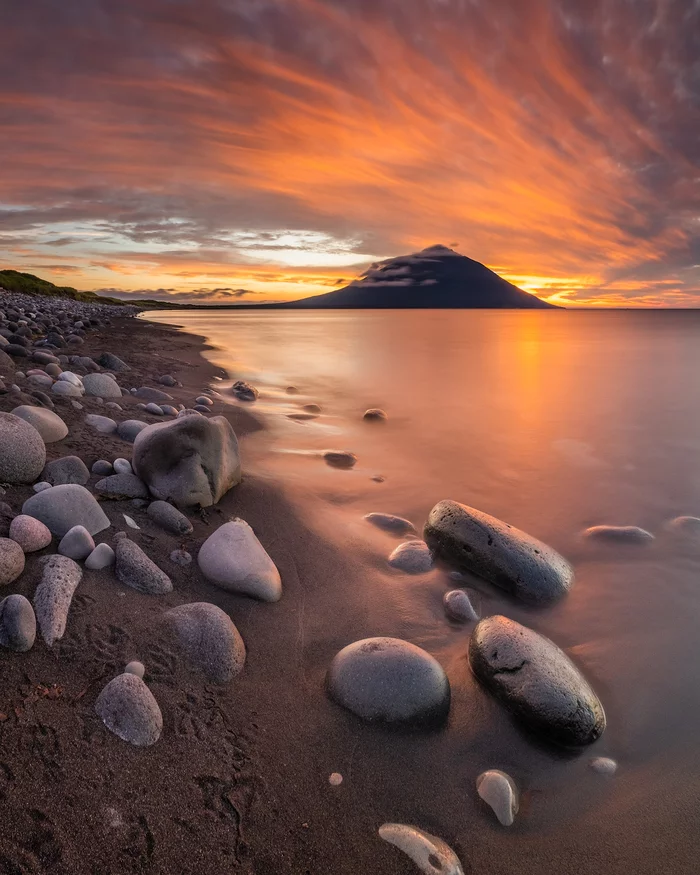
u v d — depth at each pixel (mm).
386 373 15398
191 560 3607
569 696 2617
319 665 2959
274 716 2561
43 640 2531
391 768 2379
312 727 2523
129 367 11422
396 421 9273
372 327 45281
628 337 35688
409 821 2156
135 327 24844
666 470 6816
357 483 5883
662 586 4059
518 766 2461
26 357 8680
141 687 2383
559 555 4305
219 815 2049
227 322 44906
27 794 1897
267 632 3145
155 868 1820
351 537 4453
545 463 7035
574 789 2359
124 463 4559
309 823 2094
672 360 20297
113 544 3463
